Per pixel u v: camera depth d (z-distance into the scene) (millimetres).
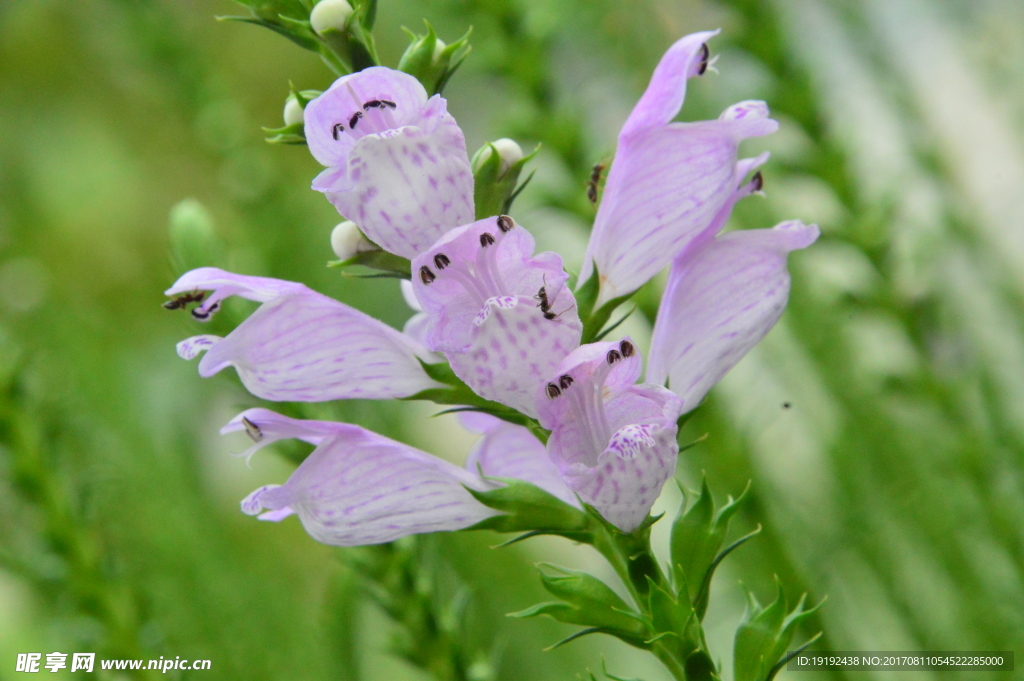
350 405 490
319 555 685
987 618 543
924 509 557
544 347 401
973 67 649
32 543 490
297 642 571
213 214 839
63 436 498
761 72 544
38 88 913
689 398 420
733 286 420
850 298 536
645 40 600
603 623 415
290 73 941
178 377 740
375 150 400
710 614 538
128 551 567
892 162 621
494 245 402
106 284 844
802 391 613
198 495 613
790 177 541
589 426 407
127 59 772
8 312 664
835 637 507
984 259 586
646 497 405
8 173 889
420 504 418
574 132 499
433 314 404
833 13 617
